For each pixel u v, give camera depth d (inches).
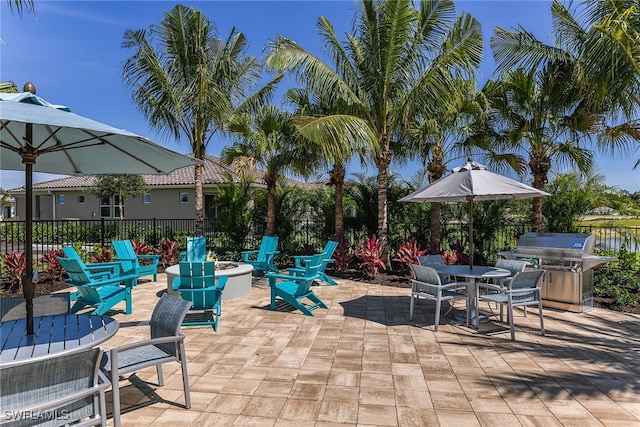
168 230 618.2
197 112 442.0
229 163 475.2
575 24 315.0
